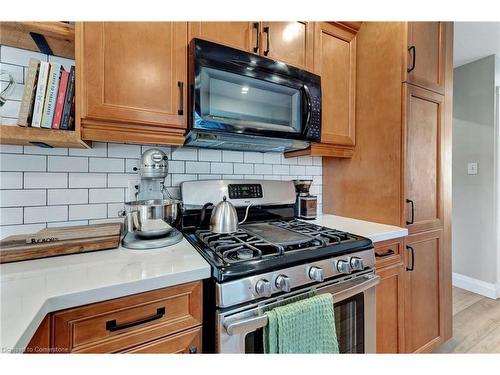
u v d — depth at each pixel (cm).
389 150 143
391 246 132
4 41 97
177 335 76
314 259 95
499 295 240
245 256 87
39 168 106
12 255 80
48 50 104
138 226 98
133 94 97
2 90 94
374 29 150
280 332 81
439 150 155
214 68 105
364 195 158
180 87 106
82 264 79
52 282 66
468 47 224
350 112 158
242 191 142
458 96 263
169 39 104
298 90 129
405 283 137
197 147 140
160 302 74
